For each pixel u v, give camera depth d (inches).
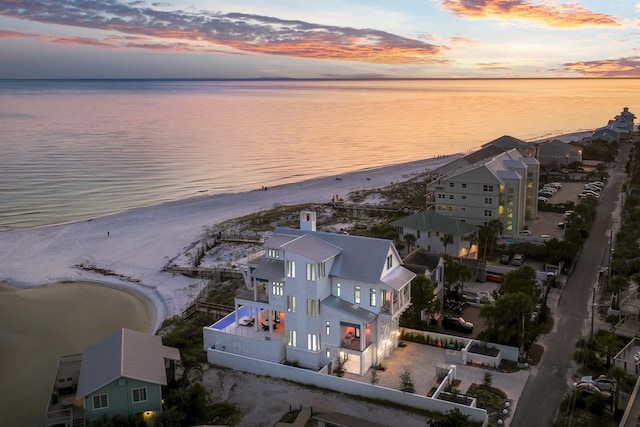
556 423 1641.2
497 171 3668.8
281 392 1957.4
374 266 2082.9
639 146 6825.8
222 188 6348.4
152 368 1768.0
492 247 3297.2
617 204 4498.0
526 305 2079.2
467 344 2134.6
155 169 7406.5
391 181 6240.2
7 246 4244.6
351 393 1921.8
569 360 2048.5
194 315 2787.9
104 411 1674.5
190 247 4037.9
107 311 3056.1
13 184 6407.5
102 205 5561.0
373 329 2092.8
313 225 2383.1
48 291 3371.1
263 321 2405.3
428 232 3198.8
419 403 1798.7
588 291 2701.8
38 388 2213.3
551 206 4367.6
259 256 2630.4
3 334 2748.5
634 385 1764.3
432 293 2331.4
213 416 1806.1
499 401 1791.3
